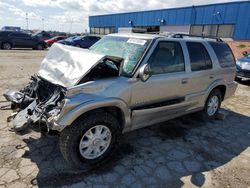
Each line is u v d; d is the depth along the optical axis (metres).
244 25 20.17
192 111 4.74
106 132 3.28
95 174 3.16
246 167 3.60
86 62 3.15
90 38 20.14
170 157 3.71
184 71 4.22
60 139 3.00
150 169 3.37
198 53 4.54
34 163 3.27
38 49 22.45
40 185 2.88
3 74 8.87
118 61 3.40
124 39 4.08
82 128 2.98
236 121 5.48
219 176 3.33
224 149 4.11
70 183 2.95
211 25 22.84
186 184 3.12
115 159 3.54
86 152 3.15
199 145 4.16
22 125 3.11
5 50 19.86
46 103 3.09
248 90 8.71
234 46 20.42
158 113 3.92
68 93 2.88
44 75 3.51
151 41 3.72
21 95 3.79
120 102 3.26
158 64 3.78
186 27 25.02
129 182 3.06
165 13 26.95
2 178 2.94
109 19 35.62
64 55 3.52
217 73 4.98
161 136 4.40
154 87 3.67
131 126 3.62
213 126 5.08
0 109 4.69
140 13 30.06
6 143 3.71
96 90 3.07
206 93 4.82
